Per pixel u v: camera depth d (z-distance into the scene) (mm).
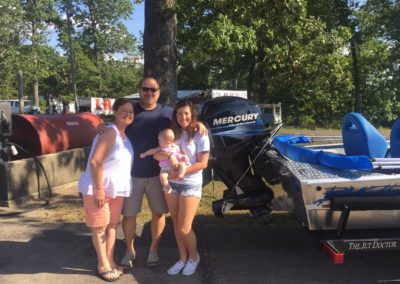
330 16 28391
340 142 5820
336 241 3867
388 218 3953
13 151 6969
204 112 5109
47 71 53375
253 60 33375
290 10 8578
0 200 6672
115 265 4418
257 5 8477
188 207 4184
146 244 5125
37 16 51531
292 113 39844
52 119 8492
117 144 4086
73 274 4355
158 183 4383
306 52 9102
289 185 4242
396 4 36750
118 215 4285
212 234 5422
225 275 4344
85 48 62250
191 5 8055
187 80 39719
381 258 4750
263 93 35594
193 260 4406
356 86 38750
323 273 4391
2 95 49781
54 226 5758
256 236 5363
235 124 5133
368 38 38250
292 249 4984
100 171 4008
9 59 46312
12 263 4594
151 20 7320
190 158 4148
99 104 37406
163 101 7340
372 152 4332
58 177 7871
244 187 4680
